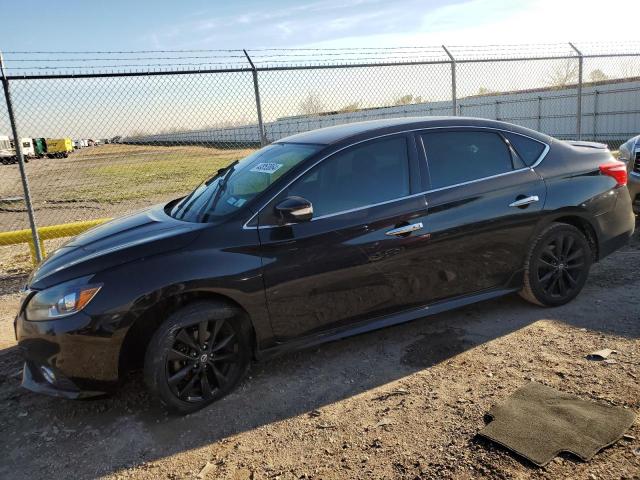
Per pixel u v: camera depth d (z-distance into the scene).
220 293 3.21
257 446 2.87
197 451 2.87
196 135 8.28
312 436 2.91
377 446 2.76
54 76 6.01
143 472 2.74
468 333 4.05
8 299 5.74
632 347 3.58
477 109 30.61
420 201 3.75
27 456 2.95
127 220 3.98
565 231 4.32
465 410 3.00
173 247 3.19
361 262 3.56
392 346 3.93
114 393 3.16
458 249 3.88
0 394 3.62
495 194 4.01
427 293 3.85
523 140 4.30
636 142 6.68
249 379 3.60
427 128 3.99
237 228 3.31
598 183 4.46
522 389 3.15
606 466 2.42
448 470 2.51
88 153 8.63
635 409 2.84
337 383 3.47
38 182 22.70
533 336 3.90
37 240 6.57
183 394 3.20
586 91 24.38
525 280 4.26
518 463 2.49
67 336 2.98
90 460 2.87
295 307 3.43
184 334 3.16
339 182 3.61
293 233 3.39
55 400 3.51
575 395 3.04
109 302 3.00
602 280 5.01
